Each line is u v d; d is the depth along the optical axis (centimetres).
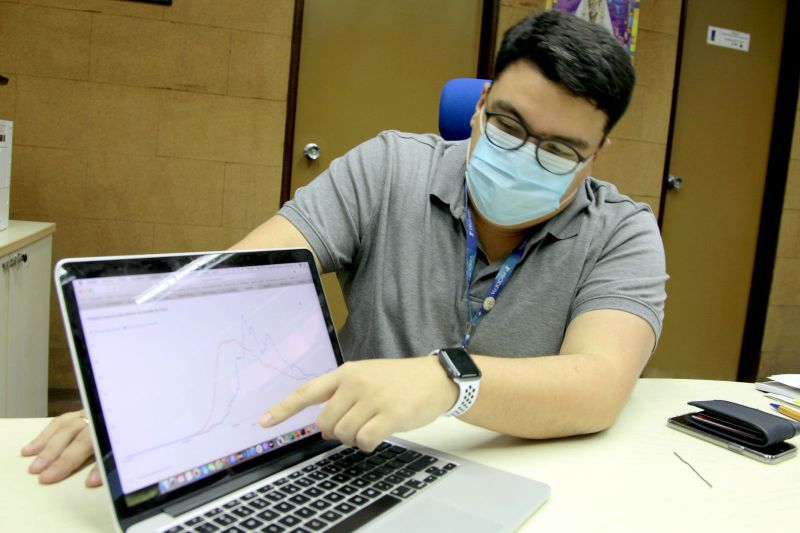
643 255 105
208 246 259
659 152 308
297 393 63
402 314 110
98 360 55
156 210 253
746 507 66
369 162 117
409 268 111
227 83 252
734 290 340
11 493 60
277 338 71
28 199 243
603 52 90
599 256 108
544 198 100
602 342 89
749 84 324
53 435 68
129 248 253
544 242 110
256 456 63
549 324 108
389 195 114
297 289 77
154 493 54
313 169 268
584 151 97
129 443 54
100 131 244
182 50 246
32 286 186
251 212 261
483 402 71
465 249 111
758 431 82
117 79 243
